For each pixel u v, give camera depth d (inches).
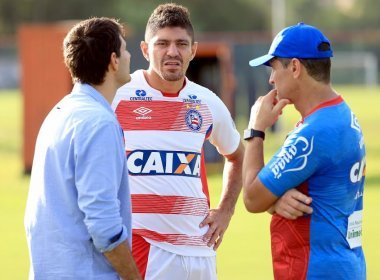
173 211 611.2
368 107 4229.8
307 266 513.3
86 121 493.0
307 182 513.7
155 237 609.0
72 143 493.0
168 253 610.9
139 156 613.6
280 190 510.3
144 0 6643.7
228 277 986.1
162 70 610.9
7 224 1440.7
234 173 663.1
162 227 610.2
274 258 527.8
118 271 498.0
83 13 6604.3
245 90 2664.9
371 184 1899.6
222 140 650.2
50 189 498.0
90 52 506.9
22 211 1598.2
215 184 1868.8
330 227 512.4
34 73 2129.7
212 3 6909.5
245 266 1053.2
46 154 501.4
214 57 2369.6
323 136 504.7
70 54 510.6
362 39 4933.6
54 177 498.0
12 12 6697.8
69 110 500.7
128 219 509.4
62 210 495.2
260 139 530.0
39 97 2138.3
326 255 513.3
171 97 623.5
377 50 5595.5
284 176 507.8
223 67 2171.5
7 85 5664.4
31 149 2180.1
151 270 608.1
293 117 3654.0
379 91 5349.4
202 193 626.5
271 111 530.0
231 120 653.3
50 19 6638.8
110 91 517.7
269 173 511.2
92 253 494.9
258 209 520.4
